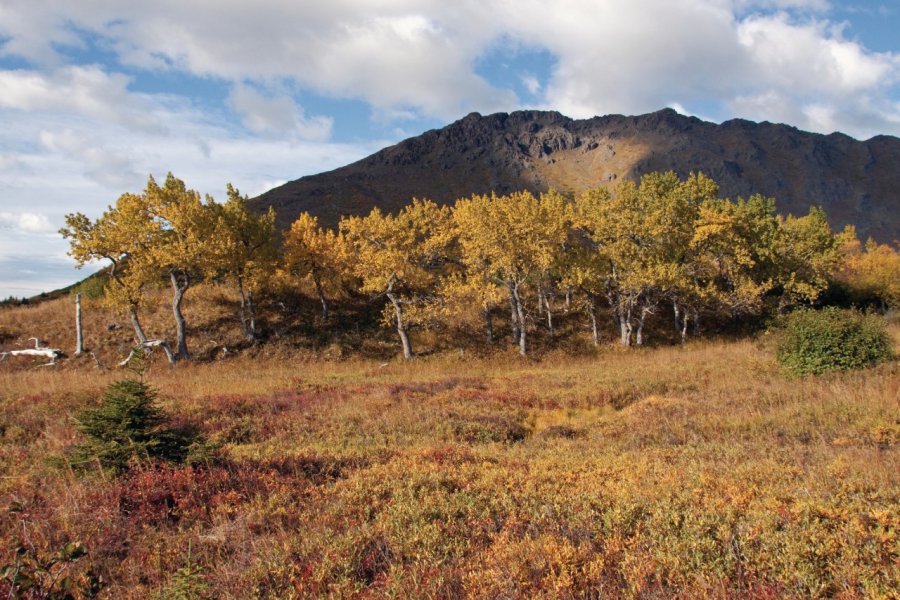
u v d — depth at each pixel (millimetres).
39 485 8031
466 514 6453
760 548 4750
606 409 17188
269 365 30766
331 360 32438
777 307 39469
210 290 37875
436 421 14969
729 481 7074
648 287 34812
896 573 3941
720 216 36344
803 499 5883
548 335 37406
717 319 42375
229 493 7391
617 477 8070
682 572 4441
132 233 27953
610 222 35094
